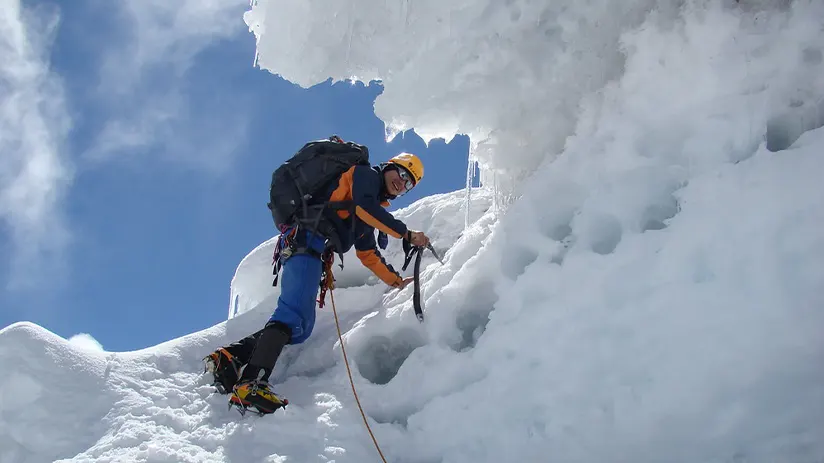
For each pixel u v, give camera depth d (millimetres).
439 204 4449
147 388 3262
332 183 3383
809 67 2580
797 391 1945
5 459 2889
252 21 3951
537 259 2877
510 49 3342
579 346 2441
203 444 2801
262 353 3053
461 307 3131
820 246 2096
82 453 2797
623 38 3150
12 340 3211
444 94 3479
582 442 2250
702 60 2844
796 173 2297
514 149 3465
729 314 2160
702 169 2598
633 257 2521
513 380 2557
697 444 2043
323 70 3793
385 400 2959
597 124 3135
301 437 2799
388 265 3705
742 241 2268
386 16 3494
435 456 2592
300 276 3236
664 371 2188
